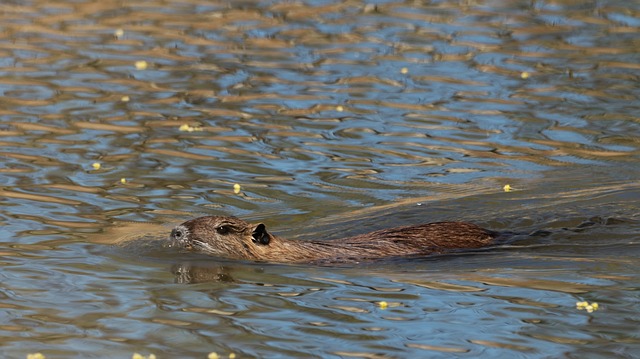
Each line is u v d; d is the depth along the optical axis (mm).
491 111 58750
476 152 52562
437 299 34812
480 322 32688
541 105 59594
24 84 62562
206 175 48906
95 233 41562
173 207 44875
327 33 74250
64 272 37250
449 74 65312
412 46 71000
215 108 59156
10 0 82750
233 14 79562
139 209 44500
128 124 56156
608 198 45750
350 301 34719
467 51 69875
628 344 30859
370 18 78125
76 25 76062
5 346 30719
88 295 35094
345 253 39875
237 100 60625
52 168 49375
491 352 30375
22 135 54062
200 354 30297
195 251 39969
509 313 33438
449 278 37062
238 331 31969
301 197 46594
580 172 49531
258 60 68250
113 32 74375
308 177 49031
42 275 36844
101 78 64250
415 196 46750
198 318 33125
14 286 35656
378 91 62156
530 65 66938
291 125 56344
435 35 73375
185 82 63688
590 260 38875
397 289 35938
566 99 60531
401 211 44875
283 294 35531
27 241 40344
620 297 34781
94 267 37875
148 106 59250
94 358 30031
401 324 32562
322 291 35812
